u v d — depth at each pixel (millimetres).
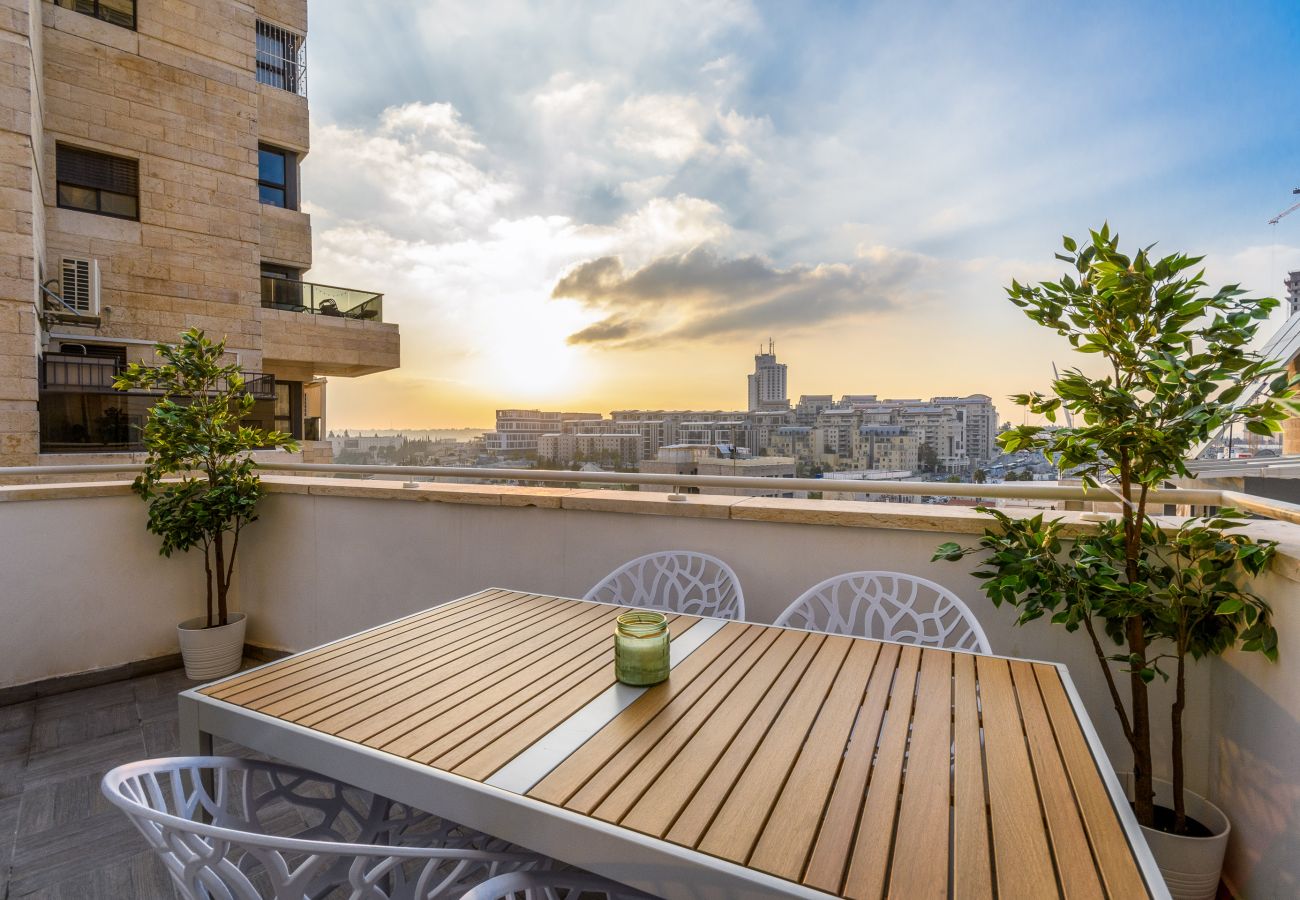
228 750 2498
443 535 3064
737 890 773
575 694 1298
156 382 3465
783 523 2361
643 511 2594
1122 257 1531
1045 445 1708
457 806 975
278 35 14305
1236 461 2668
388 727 1163
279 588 3553
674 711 1213
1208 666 1803
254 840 836
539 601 2021
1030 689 1312
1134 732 1657
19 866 1875
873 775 993
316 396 18156
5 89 7852
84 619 3207
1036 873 774
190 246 11375
